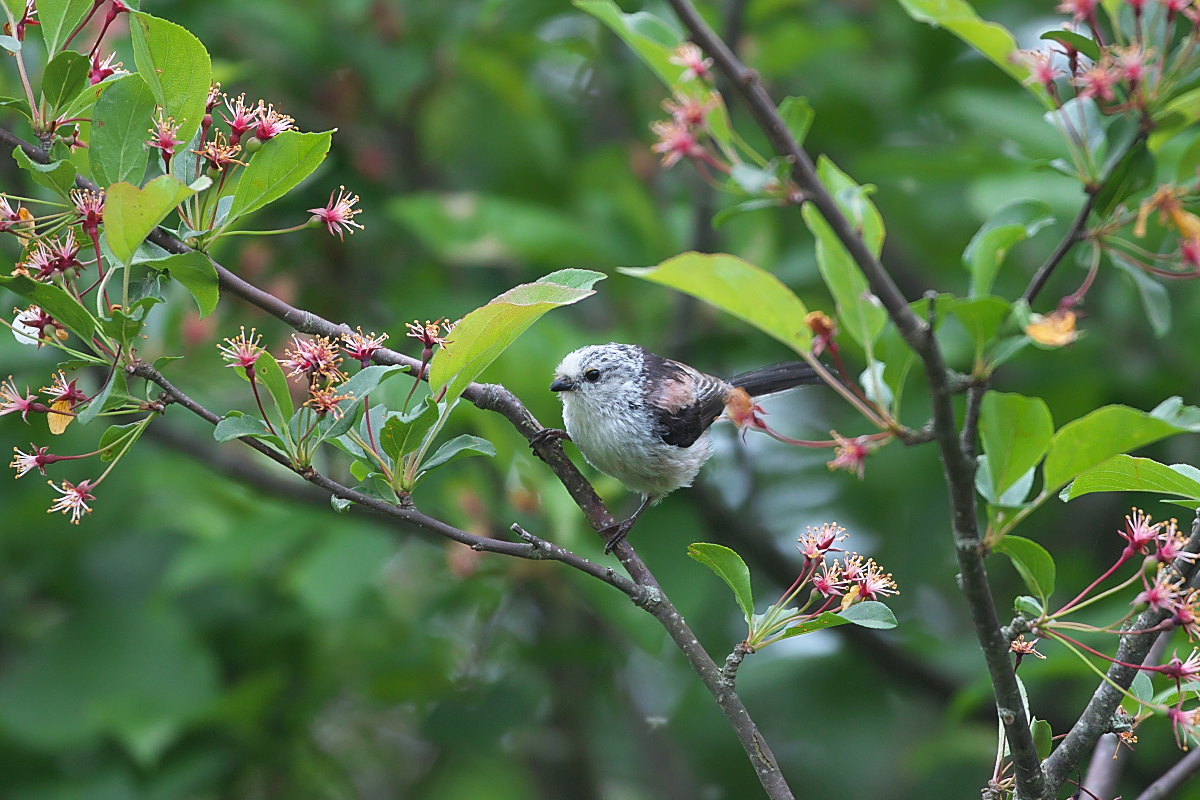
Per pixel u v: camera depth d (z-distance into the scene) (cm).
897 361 473
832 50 1483
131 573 1166
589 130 1599
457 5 1320
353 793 1205
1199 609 531
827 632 1368
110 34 1021
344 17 1287
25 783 1066
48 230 592
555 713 1338
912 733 1425
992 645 520
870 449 468
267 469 1193
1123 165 495
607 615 1053
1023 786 562
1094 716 620
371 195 1355
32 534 1146
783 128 473
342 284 1343
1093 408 1259
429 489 1130
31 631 1174
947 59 1339
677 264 451
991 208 1095
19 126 1066
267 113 633
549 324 1166
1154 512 1276
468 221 1178
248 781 1169
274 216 1302
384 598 1273
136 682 1073
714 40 477
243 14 1241
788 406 1472
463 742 1216
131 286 591
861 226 473
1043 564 522
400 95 1245
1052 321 448
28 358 1071
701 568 1116
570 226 1209
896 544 1359
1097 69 477
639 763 1476
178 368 1154
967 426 474
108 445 569
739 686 1330
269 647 1197
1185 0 479
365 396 561
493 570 1114
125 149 578
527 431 765
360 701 1289
